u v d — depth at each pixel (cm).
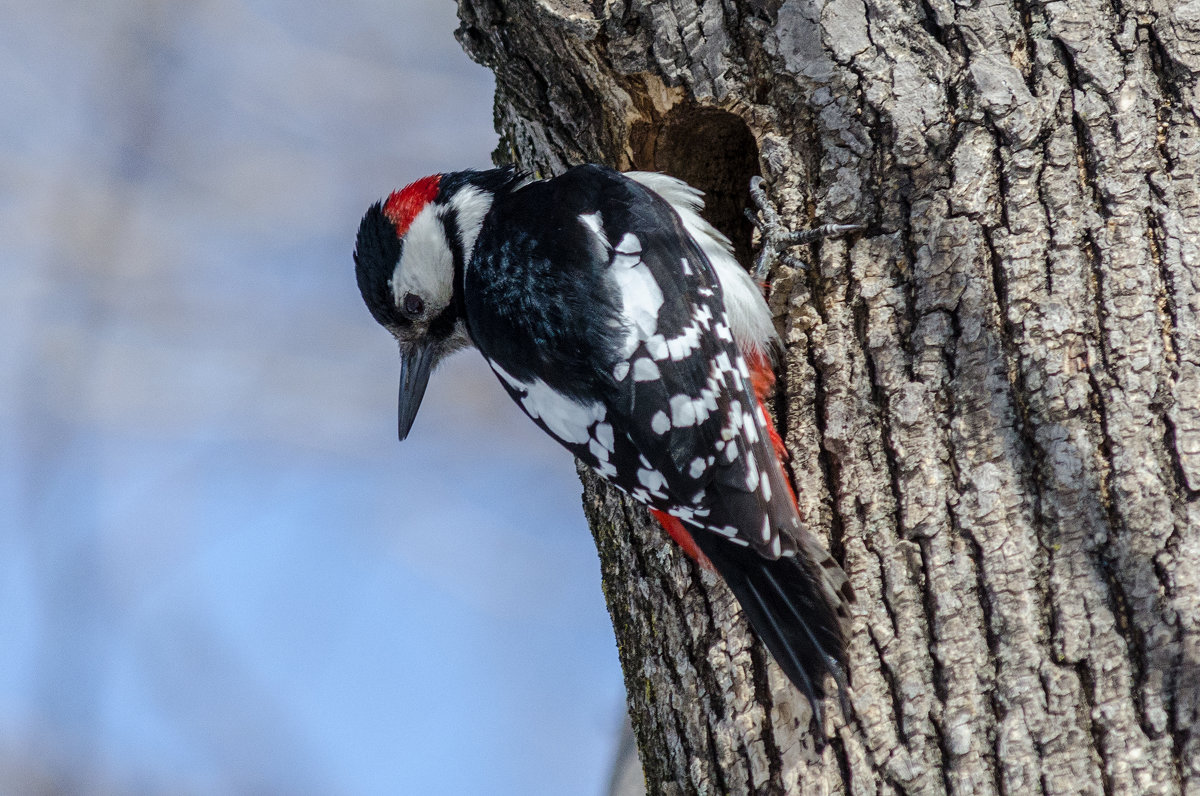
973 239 721
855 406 746
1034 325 701
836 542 738
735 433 766
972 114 726
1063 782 647
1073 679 658
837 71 753
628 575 841
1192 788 631
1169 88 705
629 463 796
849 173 761
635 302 800
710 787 741
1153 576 656
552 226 833
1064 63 717
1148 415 674
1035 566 677
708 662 765
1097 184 705
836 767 691
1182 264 686
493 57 861
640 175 862
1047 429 689
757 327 791
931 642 688
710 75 790
